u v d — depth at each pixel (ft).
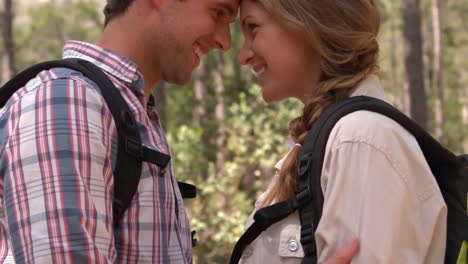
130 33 11.00
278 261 10.81
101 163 9.35
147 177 10.07
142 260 9.95
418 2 60.34
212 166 48.24
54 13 161.48
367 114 10.25
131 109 10.21
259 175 48.26
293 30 11.09
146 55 11.09
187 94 78.84
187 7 11.07
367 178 9.86
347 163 9.96
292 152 10.91
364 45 11.09
